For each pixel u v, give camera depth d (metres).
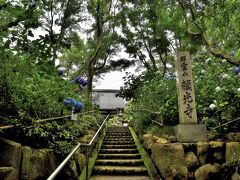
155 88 9.20
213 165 5.30
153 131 7.93
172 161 5.63
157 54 18.55
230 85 6.54
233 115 6.35
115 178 6.07
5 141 3.73
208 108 6.79
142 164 7.12
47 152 4.44
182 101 6.40
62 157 4.98
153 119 8.84
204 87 7.30
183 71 6.69
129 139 10.84
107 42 17.58
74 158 5.63
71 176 5.05
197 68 9.08
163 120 7.88
